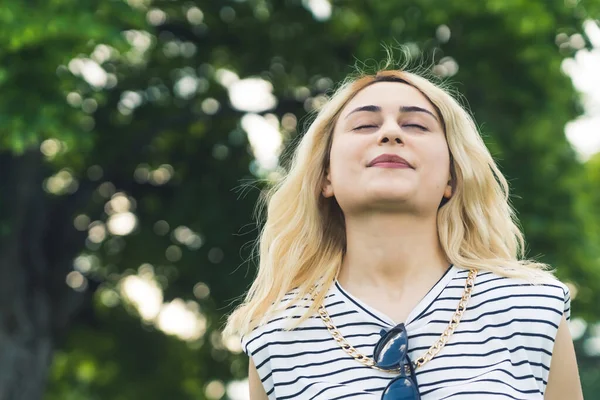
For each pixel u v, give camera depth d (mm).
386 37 11172
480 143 2971
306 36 13016
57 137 9406
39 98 9445
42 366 12039
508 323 2689
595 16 10641
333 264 2910
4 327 11719
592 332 16797
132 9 10180
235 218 12781
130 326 14523
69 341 14570
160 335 14625
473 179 2916
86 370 15180
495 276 2781
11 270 11688
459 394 2578
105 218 12953
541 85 11727
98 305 14195
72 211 12453
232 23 13008
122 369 14914
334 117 2984
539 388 2650
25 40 9148
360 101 2902
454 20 11180
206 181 13062
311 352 2746
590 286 12531
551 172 12062
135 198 13188
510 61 11508
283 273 2955
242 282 12656
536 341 2672
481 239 2922
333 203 3033
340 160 2832
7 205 11508
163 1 12625
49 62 9508
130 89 12492
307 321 2791
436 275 2824
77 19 9469
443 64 11531
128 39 9938
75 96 9969
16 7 9359
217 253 12875
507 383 2596
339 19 12875
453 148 2920
